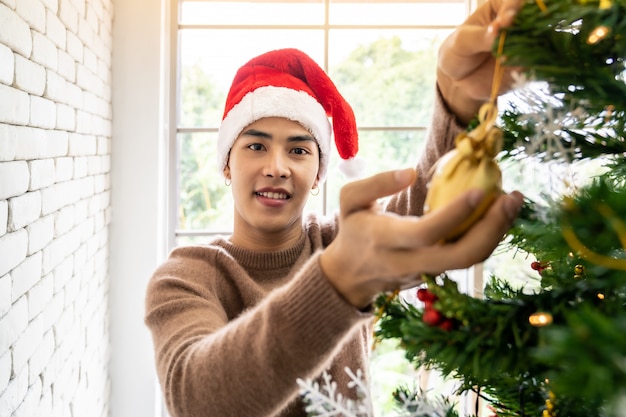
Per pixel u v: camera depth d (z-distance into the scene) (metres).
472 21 0.48
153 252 1.76
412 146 1.95
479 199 0.36
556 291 0.41
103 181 1.63
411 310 0.46
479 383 0.52
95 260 1.53
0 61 0.79
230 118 1.15
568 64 0.39
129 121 1.74
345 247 0.45
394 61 1.93
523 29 0.39
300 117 1.10
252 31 1.90
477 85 0.50
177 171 1.92
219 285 1.06
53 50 1.08
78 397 1.35
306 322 0.49
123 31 1.73
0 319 0.81
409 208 0.81
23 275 0.92
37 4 0.97
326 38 1.91
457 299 0.40
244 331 0.55
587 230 0.36
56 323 1.14
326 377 0.51
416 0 1.91
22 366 0.92
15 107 0.86
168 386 0.64
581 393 0.24
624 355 0.24
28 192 0.94
